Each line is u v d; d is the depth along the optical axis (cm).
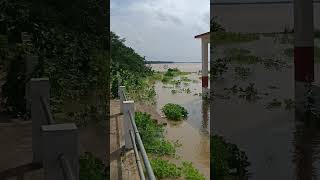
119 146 677
